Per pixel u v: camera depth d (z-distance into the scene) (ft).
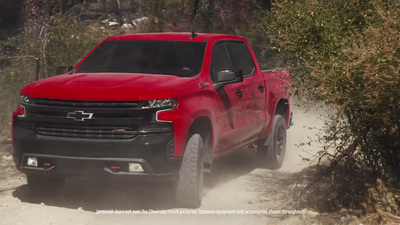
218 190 24.48
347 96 19.03
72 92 20.34
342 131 20.94
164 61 23.80
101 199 22.50
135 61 24.03
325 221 19.24
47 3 47.42
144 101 19.95
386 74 17.66
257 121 27.27
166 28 52.03
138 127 19.89
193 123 21.40
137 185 24.36
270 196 23.38
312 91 20.59
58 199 22.38
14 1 48.08
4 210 20.59
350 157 21.27
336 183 21.80
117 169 20.06
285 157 32.48
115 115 19.94
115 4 59.72
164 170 20.20
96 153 19.95
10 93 36.94
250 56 28.22
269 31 23.32
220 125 23.44
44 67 37.91
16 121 21.26
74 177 20.61
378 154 20.97
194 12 51.65
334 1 22.20
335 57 19.93
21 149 20.93
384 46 17.79
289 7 22.25
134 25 56.24
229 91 24.31
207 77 23.29
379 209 18.70
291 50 21.88
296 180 25.54
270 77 29.07
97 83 20.86
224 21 50.44
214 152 23.50
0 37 46.73
